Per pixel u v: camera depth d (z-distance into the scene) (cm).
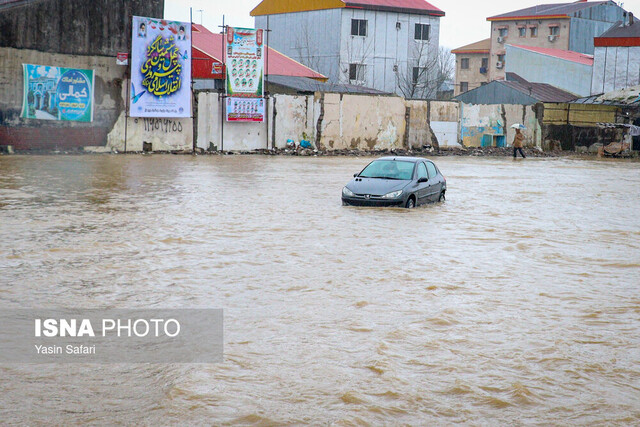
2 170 2598
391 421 538
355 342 723
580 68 6762
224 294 906
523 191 2417
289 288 945
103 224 1430
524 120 5488
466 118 5181
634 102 5412
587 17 8475
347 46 6812
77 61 3559
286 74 5284
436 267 1106
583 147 5706
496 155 4994
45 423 518
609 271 1115
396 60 7044
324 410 555
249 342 716
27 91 3422
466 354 693
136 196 1922
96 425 517
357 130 4638
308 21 7056
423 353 694
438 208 1870
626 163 4428
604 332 778
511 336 755
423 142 4978
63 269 1020
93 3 3578
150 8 3759
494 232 1484
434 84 7344
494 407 568
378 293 928
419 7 7131
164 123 3859
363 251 1221
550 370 654
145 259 1105
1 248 1159
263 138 4266
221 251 1187
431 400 579
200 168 2973
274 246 1245
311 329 764
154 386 597
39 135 3478
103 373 624
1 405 551
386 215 1689
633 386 618
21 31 3384
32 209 1620
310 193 2111
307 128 4456
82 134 3603
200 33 5331
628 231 1554
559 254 1255
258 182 2423
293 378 621
